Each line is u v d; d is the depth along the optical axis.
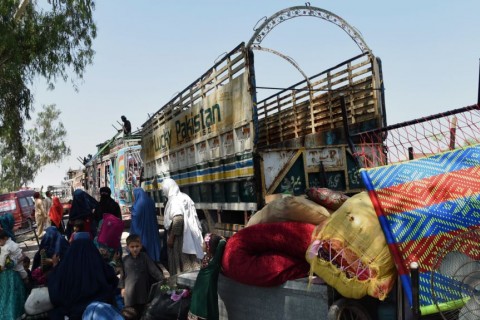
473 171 3.92
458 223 3.65
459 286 3.43
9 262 5.98
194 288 4.93
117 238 7.50
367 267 3.75
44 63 15.99
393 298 3.89
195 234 7.19
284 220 4.72
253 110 6.96
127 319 5.20
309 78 9.96
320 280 4.14
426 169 3.99
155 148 12.83
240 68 7.28
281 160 7.05
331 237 3.95
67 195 36.06
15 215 22.38
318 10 8.03
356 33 8.23
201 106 8.98
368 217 3.86
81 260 5.19
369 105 8.18
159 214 12.99
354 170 7.68
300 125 10.20
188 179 10.03
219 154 8.24
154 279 5.79
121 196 17.36
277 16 7.44
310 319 4.13
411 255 3.58
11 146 17.89
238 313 4.92
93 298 5.15
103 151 21.03
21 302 6.04
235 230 7.77
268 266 4.47
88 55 16.72
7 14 14.69
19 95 16.92
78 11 16.38
